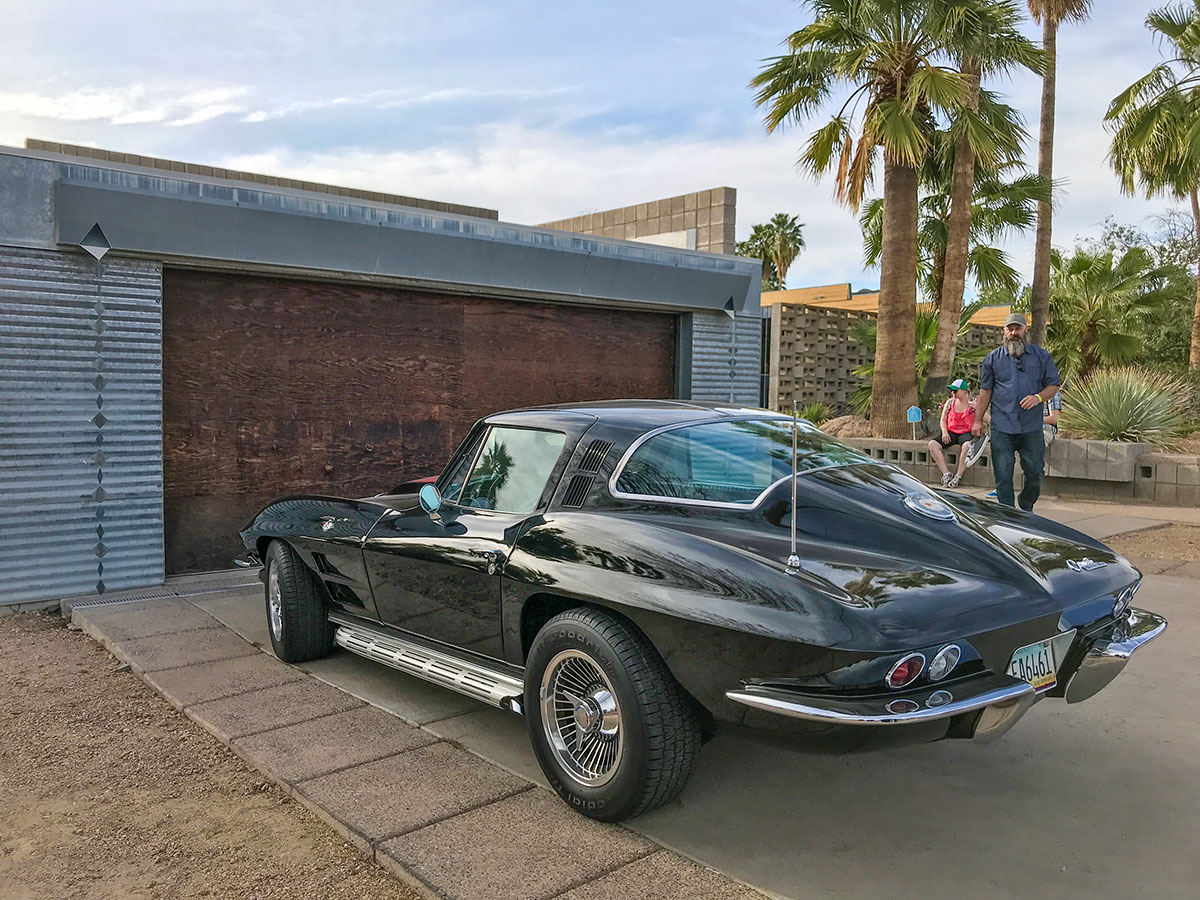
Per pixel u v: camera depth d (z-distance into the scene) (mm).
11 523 5957
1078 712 4090
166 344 6566
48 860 2967
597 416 3730
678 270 8836
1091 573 3146
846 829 3020
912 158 14031
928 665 2557
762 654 2600
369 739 3844
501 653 3568
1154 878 2701
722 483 3287
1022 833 2988
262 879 2812
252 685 4582
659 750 2852
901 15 14180
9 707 4402
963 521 3252
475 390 8047
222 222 6359
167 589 6473
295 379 7109
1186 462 10672
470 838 2947
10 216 5797
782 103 15344
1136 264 20625
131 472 6332
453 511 3971
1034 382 7094
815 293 24469
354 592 4477
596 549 3119
